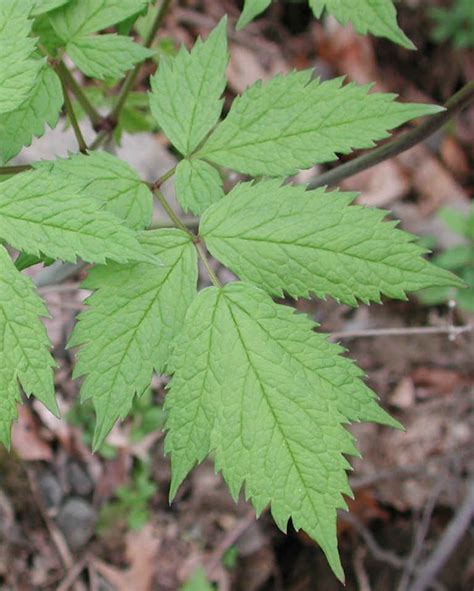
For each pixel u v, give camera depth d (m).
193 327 0.42
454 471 1.07
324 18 1.38
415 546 0.93
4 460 0.90
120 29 0.48
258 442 0.42
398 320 1.19
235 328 0.43
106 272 0.43
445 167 1.38
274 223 0.43
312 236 0.43
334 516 0.42
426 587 0.94
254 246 0.43
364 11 0.45
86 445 0.96
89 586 0.91
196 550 0.97
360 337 1.17
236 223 0.43
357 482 1.03
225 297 0.43
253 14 0.46
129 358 0.42
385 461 1.09
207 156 0.45
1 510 0.90
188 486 1.00
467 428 1.12
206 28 1.25
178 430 0.42
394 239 0.42
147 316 0.42
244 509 1.00
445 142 1.39
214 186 0.45
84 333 0.42
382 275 0.42
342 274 0.42
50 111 0.46
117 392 0.42
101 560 0.93
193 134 0.45
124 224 0.41
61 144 0.97
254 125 0.45
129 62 0.46
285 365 0.42
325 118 0.44
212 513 1.00
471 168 1.41
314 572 1.01
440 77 1.43
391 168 1.34
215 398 0.42
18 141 0.45
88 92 0.59
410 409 1.13
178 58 0.46
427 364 1.17
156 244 0.43
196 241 0.43
